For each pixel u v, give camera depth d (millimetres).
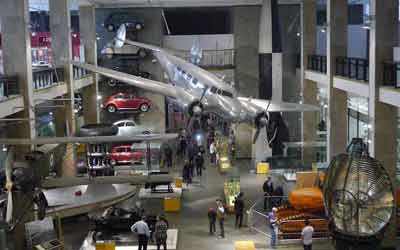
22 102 22609
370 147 21156
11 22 22484
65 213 23031
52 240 19953
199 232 22281
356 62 23859
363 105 27422
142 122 37344
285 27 36031
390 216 16656
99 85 37375
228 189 26156
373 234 16672
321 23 37438
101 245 19719
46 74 26734
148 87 25094
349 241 17000
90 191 24906
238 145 36281
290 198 21641
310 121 32312
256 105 24328
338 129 26859
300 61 33875
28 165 17266
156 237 19828
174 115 38000
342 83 25172
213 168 33156
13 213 17047
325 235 20844
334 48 26453
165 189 27000
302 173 24859
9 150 17141
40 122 27844
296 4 35875
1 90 21469
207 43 36906
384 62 20312
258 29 35844
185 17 40281
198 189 28531
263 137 33031
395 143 20641
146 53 36438
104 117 37406
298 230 20906
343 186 16906
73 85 29906
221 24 40500
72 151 26797
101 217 22000
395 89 19266
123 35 32094
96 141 17172
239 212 22688
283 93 35812
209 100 23734
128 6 36000
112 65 36781
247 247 19438
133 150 31984
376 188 16688
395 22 20297
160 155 32438
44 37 33156
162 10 36469
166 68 28781
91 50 34969
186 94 24484
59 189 25156
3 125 21312
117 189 25719
